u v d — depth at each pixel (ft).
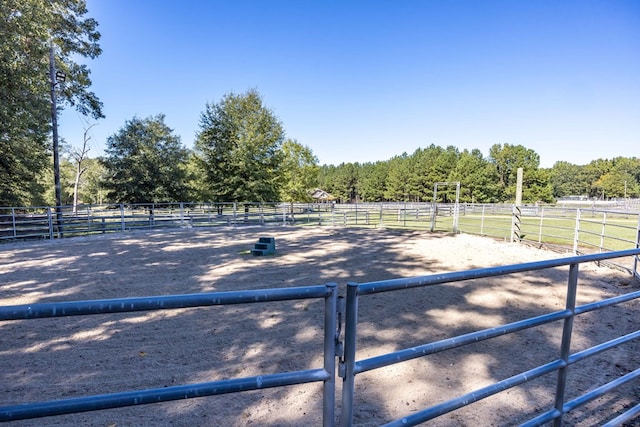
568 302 6.01
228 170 73.46
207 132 73.77
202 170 75.05
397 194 203.10
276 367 10.32
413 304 16.28
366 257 28.48
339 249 32.78
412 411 8.16
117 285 19.94
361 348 11.56
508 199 175.22
